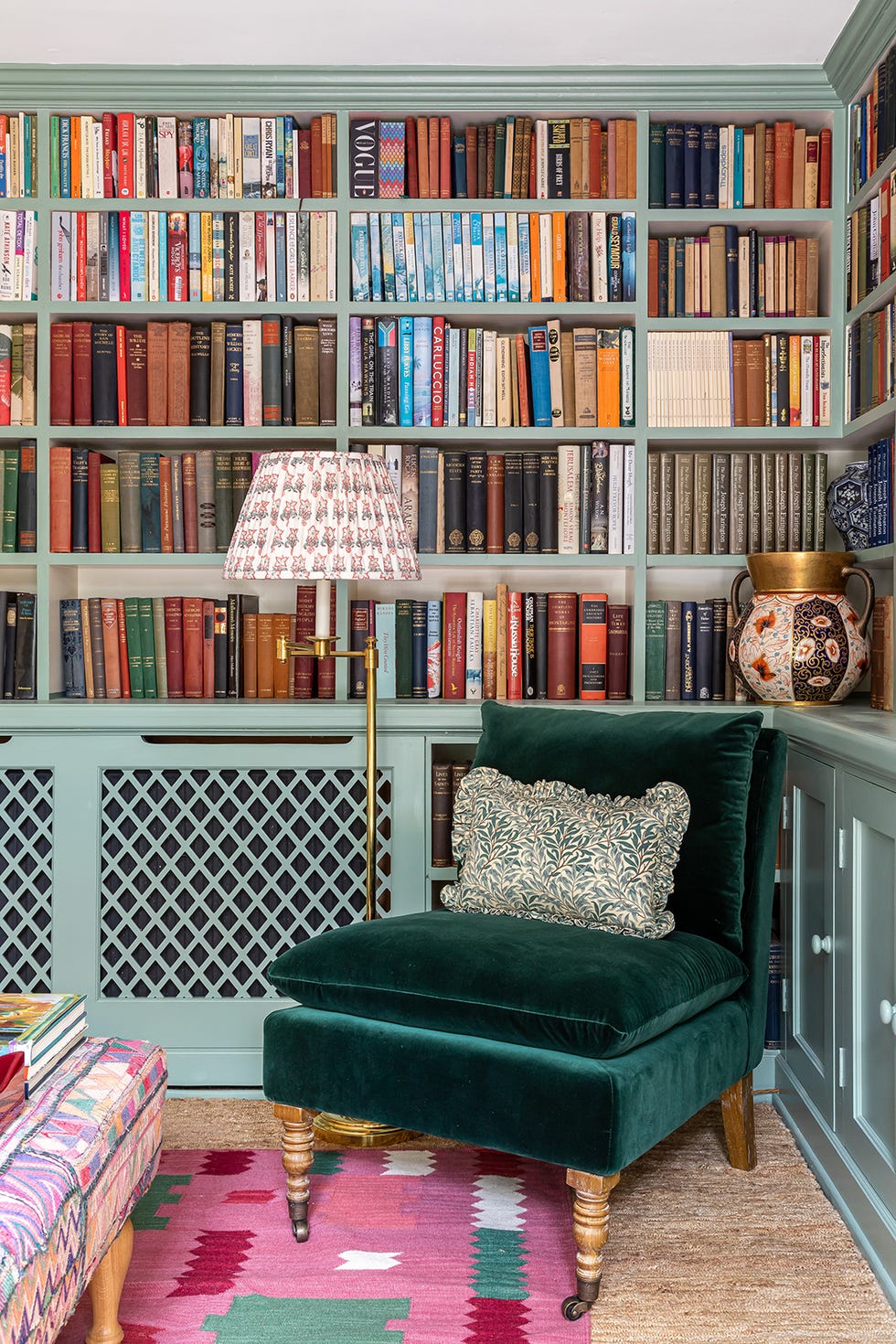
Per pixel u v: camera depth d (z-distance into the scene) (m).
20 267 2.62
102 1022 2.53
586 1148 1.53
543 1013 1.58
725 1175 2.10
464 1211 1.94
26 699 2.60
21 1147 1.29
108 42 2.43
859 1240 1.82
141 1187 1.53
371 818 2.30
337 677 2.60
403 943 1.77
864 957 1.85
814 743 2.10
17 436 2.61
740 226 2.64
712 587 2.87
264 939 2.58
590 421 2.62
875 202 2.39
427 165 2.61
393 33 2.39
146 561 2.63
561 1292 1.67
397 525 2.16
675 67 2.51
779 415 2.62
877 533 2.41
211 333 2.64
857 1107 1.86
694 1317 1.61
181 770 2.55
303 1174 1.83
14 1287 1.08
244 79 2.54
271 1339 1.55
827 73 2.51
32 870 2.59
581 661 2.66
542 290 2.63
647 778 2.02
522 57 2.48
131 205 2.60
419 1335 1.56
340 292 2.61
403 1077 1.68
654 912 1.87
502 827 1.99
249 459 2.64
